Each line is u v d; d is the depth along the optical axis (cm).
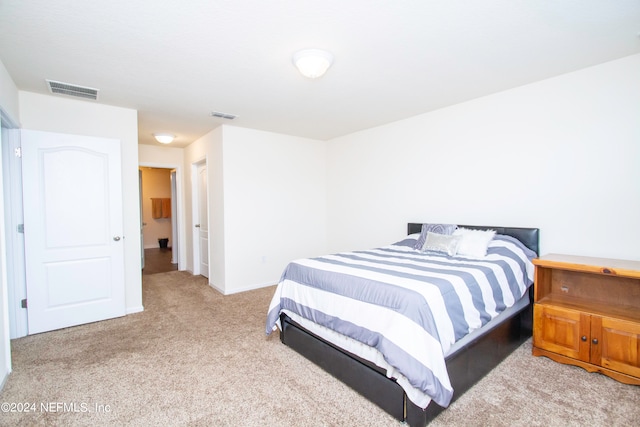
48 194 293
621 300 239
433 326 164
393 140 419
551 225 283
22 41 206
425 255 299
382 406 176
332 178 522
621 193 246
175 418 172
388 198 430
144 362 234
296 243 500
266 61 239
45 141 292
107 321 320
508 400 184
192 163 535
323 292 221
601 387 198
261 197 459
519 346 259
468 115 338
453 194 355
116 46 214
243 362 235
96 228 316
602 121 253
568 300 249
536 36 208
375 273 216
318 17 183
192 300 395
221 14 179
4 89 242
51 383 206
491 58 239
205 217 521
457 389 183
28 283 284
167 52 224
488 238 286
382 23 190
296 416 173
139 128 437
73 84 278
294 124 425
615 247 250
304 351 239
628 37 211
